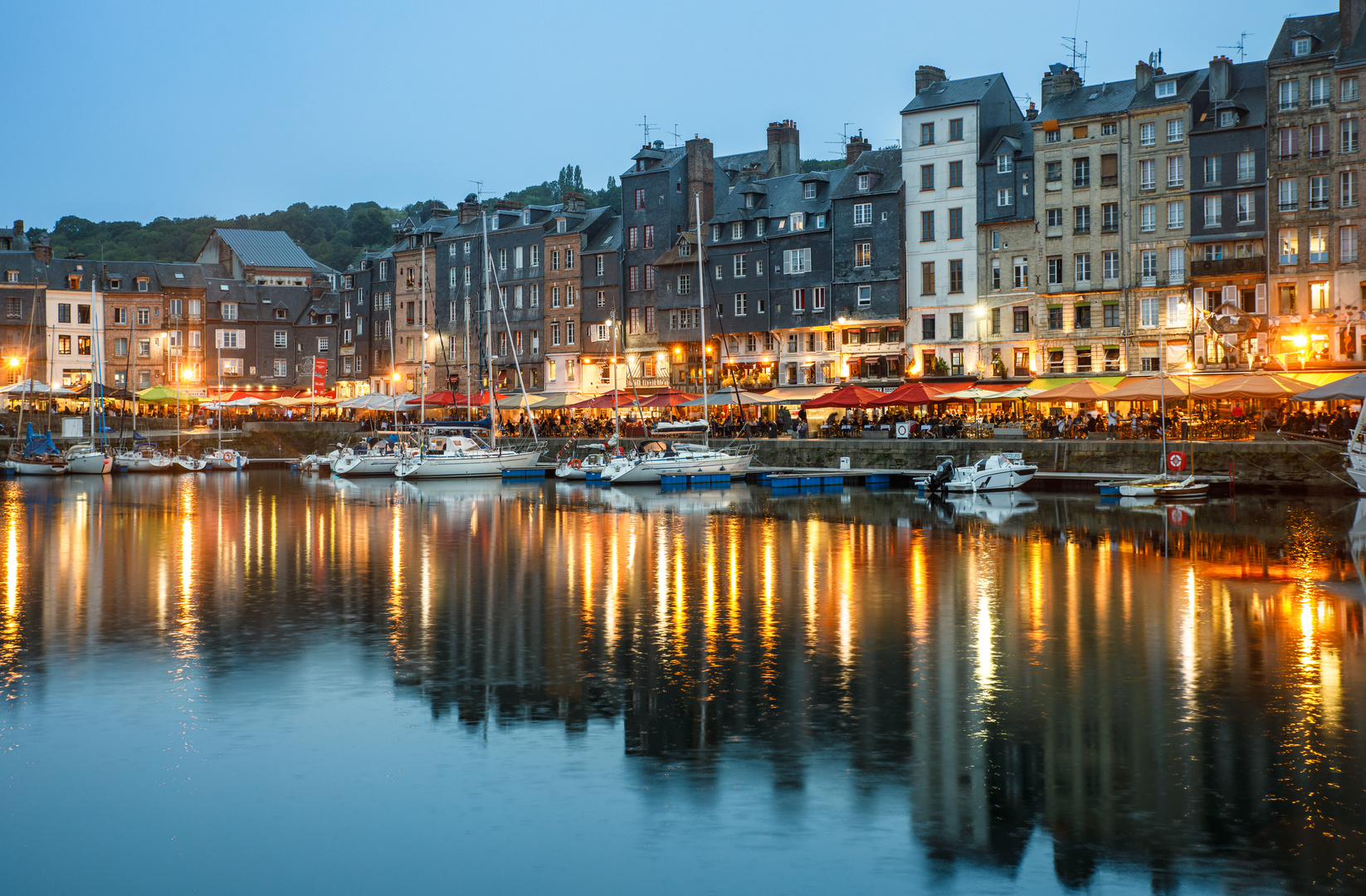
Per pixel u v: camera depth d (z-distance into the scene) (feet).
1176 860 52.21
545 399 312.91
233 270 472.03
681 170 345.92
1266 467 196.34
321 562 135.44
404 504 213.87
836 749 66.13
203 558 139.44
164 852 54.34
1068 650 87.92
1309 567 122.52
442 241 405.80
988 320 287.48
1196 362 251.19
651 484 248.93
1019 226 282.77
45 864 53.21
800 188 325.01
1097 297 272.51
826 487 233.76
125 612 104.73
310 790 60.95
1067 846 53.72
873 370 300.81
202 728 70.54
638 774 62.64
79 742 68.23
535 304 375.04
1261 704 73.56
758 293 321.11
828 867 52.19
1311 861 51.93
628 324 351.05
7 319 397.19
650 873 51.85
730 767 63.46
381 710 74.02
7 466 305.73
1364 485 180.24
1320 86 244.42
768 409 301.43
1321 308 245.04
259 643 92.12
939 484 208.95
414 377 415.03
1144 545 140.77
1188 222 261.24
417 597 111.86
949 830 55.36
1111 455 212.64
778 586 116.57
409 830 56.24
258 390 422.82
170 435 343.26
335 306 453.99
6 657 87.66
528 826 56.65
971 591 112.47
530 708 74.49
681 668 83.82
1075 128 274.77
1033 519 170.91
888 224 298.76
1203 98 262.06
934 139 294.05
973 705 74.02
